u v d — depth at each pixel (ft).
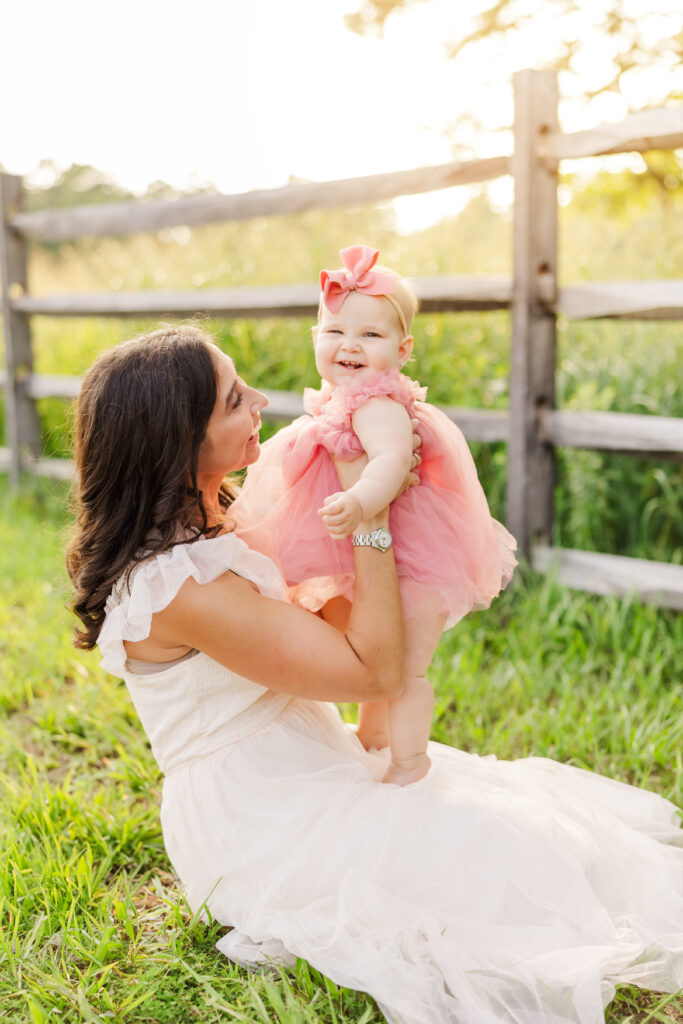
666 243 17.08
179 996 6.11
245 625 5.82
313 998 5.83
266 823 6.27
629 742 9.01
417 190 13.55
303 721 6.64
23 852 7.48
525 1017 5.60
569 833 6.51
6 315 20.42
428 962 5.87
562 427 12.60
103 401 5.85
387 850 6.06
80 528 6.18
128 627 5.97
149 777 8.95
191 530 6.08
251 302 16.16
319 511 5.62
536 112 12.09
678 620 11.58
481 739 9.34
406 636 6.38
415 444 6.28
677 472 14.03
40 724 10.23
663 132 11.02
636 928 6.23
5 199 20.30
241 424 6.11
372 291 6.09
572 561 12.50
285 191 15.29
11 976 6.33
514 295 12.53
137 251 22.95
